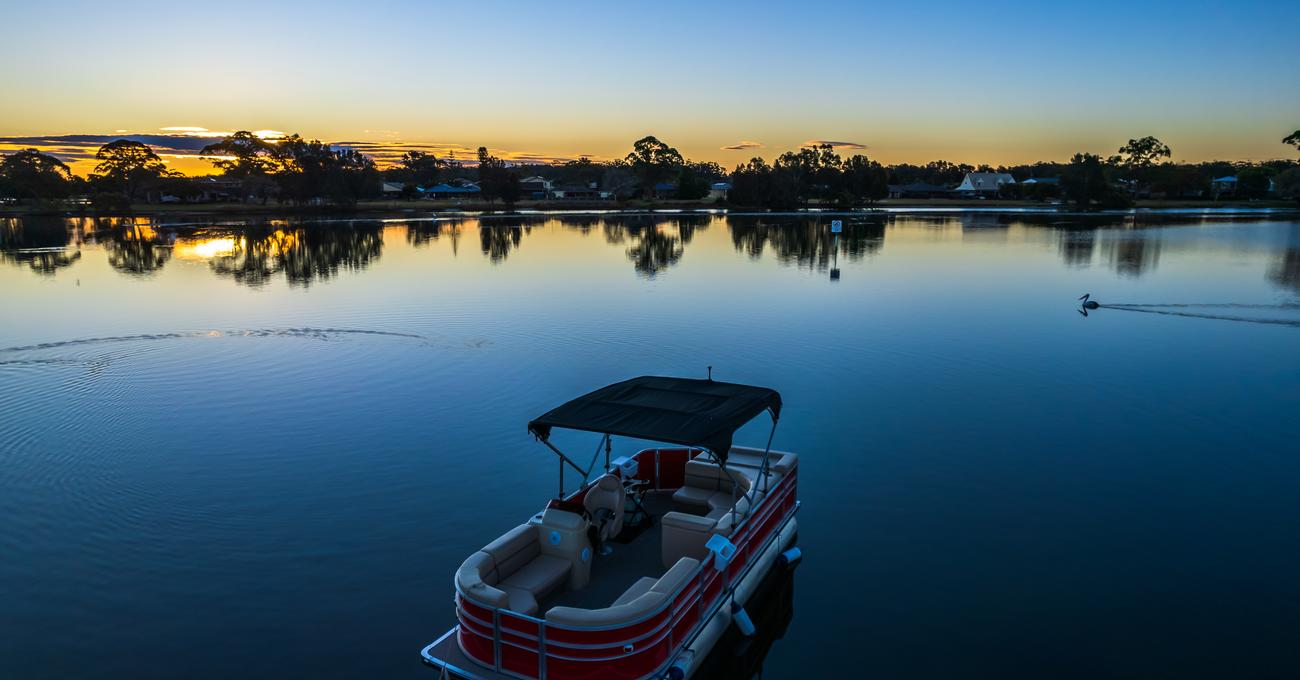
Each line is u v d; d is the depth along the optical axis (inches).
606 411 379.6
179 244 2645.2
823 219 4124.0
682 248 2405.3
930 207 5610.2
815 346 965.8
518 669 307.3
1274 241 2559.1
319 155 5270.7
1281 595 394.3
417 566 425.1
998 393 756.0
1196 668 338.3
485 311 1231.5
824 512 497.0
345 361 889.5
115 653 347.3
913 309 1238.3
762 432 643.5
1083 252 2210.9
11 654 345.7
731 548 356.2
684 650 332.2
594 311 1229.7
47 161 5689.0
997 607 388.8
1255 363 876.0
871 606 392.5
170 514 489.1
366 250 2381.9
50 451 599.8
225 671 334.6
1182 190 6269.7
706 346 966.4
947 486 534.9
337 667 337.4
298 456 590.6
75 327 1105.4
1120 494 520.4
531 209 5349.4
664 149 7057.1
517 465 573.3
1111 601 391.9
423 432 645.3
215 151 6663.4
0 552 439.8
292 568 422.3
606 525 393.7
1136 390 767.1
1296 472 554.9
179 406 716.7
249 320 1159.0
